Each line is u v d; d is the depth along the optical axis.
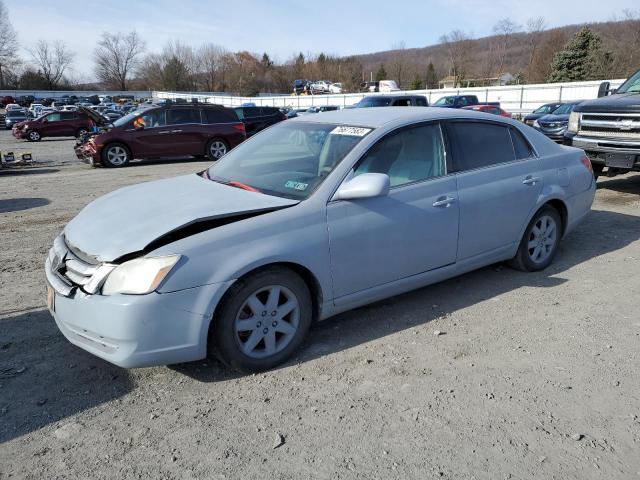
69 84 107.88
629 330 3.81
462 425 2.76
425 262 3.98
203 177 4.24
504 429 2.72
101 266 2.96
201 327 2.99
